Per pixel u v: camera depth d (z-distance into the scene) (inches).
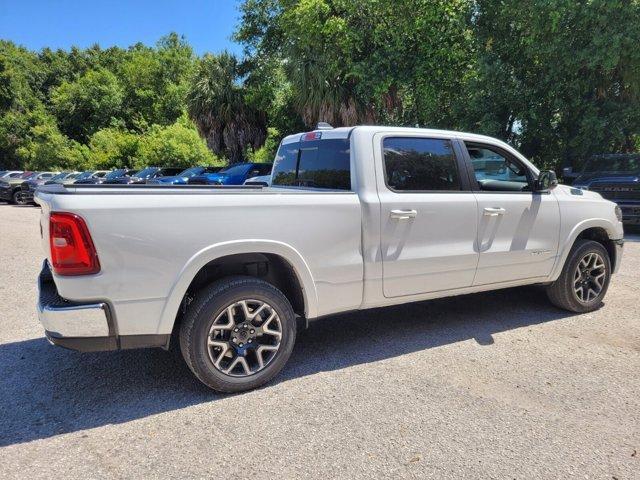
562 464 97.3
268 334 132.3
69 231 106.2
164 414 118.2
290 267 135.6
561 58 515.2
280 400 124.8
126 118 2047.2
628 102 535.5
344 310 144.4
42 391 130.6
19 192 829.2
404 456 100.2
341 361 149.8
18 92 2119.8
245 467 97.0
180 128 1347.2
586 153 550.9
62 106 2049.7
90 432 110.1
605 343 161.9
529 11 513.0
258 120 943.0
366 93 624.7
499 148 173.9
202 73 908.0
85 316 108.3
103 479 93.1
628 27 466.9
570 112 556.4
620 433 108.2
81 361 150.3
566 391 128.0
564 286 189.0
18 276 271.7
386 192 146.3
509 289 231.6
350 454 101.0
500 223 167.5
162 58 1980.8
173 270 116.0
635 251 332.8
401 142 152.6
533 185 179.0
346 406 121.2
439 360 149.3
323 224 134.8
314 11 583.8
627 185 403.5
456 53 596.7
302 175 172.4
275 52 877.2
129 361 150.2
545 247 179.3
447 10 571.5
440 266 156.1
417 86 621.9
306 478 93.4
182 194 117.5
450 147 162.1
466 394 127.0
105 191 113.7
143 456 100.7
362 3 577.6
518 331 174.2
